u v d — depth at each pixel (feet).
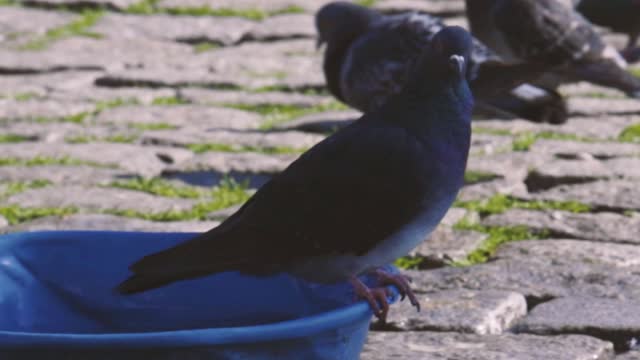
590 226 34.19
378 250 21.75
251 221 21.47
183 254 20.71
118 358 18.53
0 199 37.22
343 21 43.83
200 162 41.34
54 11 64.03
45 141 43.98
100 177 39.52
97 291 24.53
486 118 43.88
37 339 18.43
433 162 21.48
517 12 44.88
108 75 52.75
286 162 41.39
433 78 21.66
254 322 24.20
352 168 21.43
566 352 25.79
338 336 20.16
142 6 64.80
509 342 26.45
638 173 39.24
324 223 21.36
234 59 56.49
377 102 42.16
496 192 37.70
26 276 24.25
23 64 54.08
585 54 45.11
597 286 29.55
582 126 46.03
